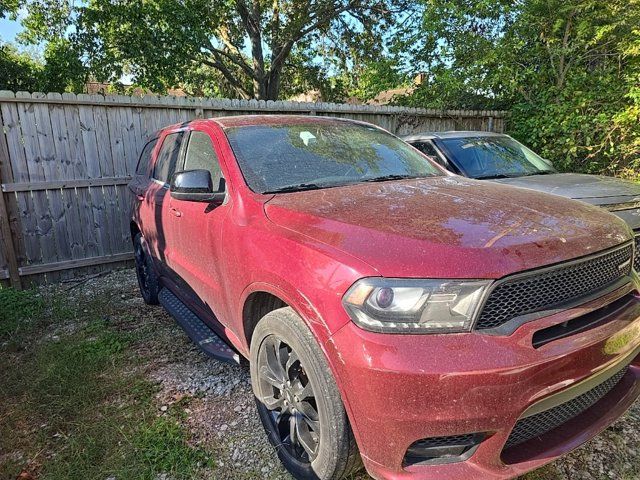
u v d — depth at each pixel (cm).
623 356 203
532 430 192
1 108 545
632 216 410
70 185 598
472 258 177
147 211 434
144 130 645
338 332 182
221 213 282
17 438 272
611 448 245
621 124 808
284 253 216
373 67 1205
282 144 312
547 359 172
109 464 243
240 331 271
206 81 2245
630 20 827
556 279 188
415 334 170
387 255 182
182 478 234
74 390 314
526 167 576
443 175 329
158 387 322
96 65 1350
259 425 277
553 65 897
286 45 1995
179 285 388
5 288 538
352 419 183
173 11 1361
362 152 329
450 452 177
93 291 559
